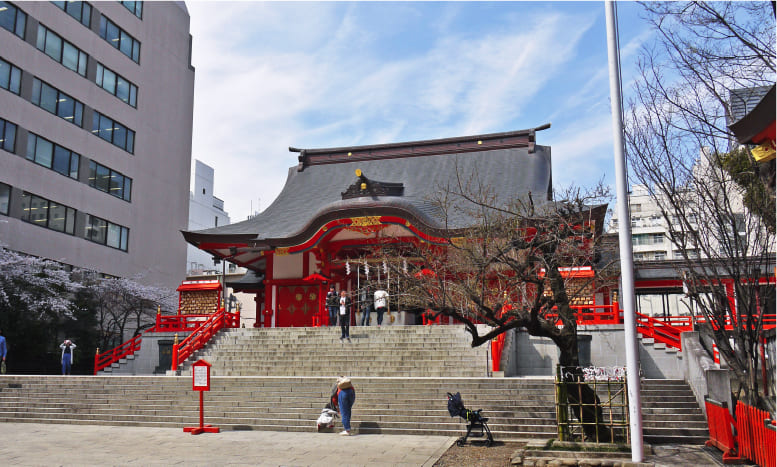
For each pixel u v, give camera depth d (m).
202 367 17.16
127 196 46.66
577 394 14.15
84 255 42.06
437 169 39.81
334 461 12.84
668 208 16.56
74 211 41.72
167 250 50.12
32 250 38.09
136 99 48.31
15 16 38.38
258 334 27.23
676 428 15.35
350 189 32.50
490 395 17.67
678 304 51.84
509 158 39.25
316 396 18.89
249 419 17.89
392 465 12.45
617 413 15.99
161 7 51.91
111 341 40.97
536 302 14.73
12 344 32.66
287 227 35.41
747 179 14.23
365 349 24.47
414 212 30.09
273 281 35.38
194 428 16.95
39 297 33.53
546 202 30.62
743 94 13.90
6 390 21.45
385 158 42.59
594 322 24.58
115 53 46.47
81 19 43.50
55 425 18.83
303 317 35.19
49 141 40.22
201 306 31.64
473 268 18.45
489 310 14.89
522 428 15.98
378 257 29.80
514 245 16.08
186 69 54.38
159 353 27.33
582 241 18.44
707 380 15.15
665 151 15.32
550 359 24.02
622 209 12.13
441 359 23.03
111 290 39.41
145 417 18.77
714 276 16.09
